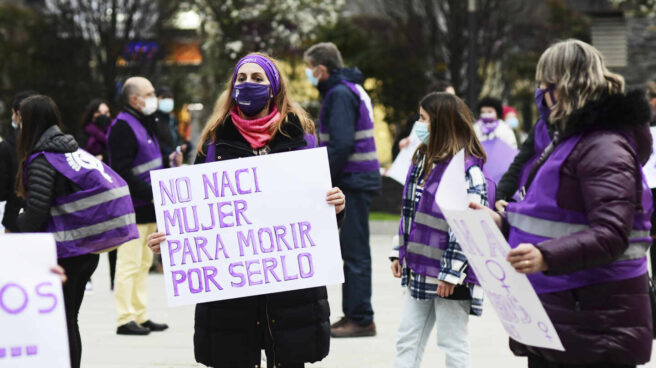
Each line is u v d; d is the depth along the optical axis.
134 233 7.27
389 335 10.67
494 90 32.78
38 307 4.79
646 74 28.14
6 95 33.19
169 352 9.82
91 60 33.34
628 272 4.58
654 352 9.16
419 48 31.98
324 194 5.93
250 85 5.95
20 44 33.38
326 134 10.55
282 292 5.93
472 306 6.87
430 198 6.91
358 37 33.28
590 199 4.47
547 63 4.73
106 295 14.21
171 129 14.83
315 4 33.25
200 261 5.88
